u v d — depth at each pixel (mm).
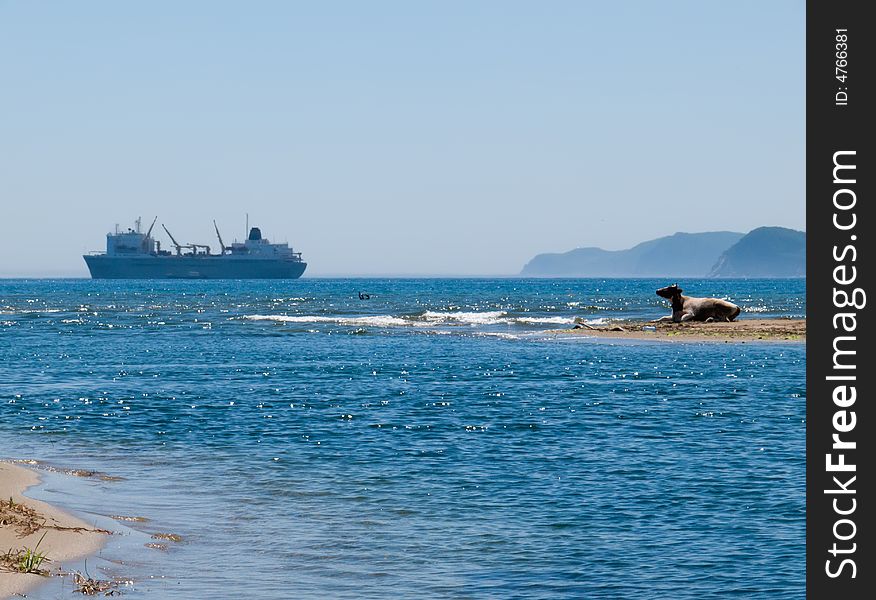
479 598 32969
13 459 56531
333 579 34875
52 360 121562
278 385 94000
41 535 38625
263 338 161000
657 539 39469
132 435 65062
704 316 171125
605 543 38969
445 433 65125
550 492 47500
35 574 33969
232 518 42969
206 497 46938
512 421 70188
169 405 79500
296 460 56062
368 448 59656
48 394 86938
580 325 173500
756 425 67688
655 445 59938
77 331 182250
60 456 57625
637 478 50344
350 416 73000
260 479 50906
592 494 46969
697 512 43438
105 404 80188
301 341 153500
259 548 38531
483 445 60406
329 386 92875
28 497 45688
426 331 174125
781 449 58062
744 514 43031
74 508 44031
